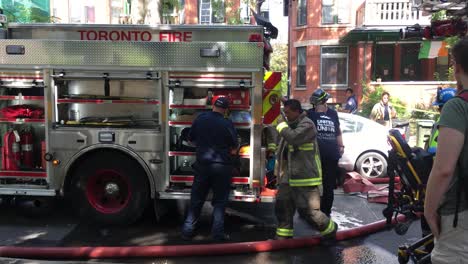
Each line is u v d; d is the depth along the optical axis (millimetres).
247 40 6160
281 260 5039
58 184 6031
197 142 5496
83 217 6109
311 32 22344
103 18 18453
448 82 18375
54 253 4984
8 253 5012
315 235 5730
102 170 6035
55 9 17656
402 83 19500
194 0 20625
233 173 5879
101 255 4980
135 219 6051
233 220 6504
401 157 4875
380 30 19125
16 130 6254
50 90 5910
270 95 6027
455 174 2562
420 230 6098
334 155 6062
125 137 5895
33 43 5863
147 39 6230
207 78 5762
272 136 6094
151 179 5930
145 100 5930
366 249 5402
